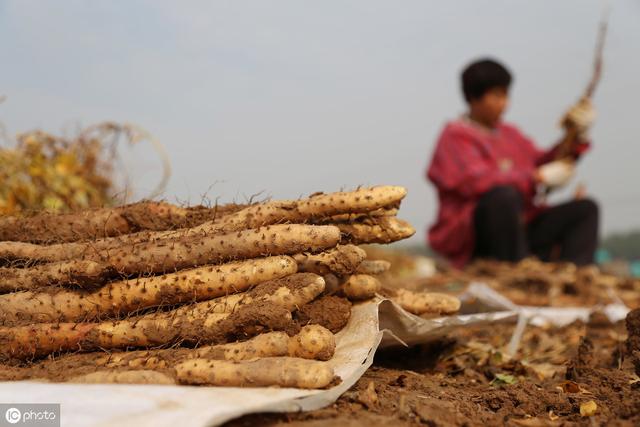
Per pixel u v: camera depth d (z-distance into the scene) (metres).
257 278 1.02
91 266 1.04
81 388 0.91
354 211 1.09
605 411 0.99
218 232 1.06
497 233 2.73
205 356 0.97
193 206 1.20
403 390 1.06
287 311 0.98
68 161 1.95
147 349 1.04
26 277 1.12
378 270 1.16
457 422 0.92
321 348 0.98
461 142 2.84
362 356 1.01
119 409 0.84
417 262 2.94
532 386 1.09
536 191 2.89
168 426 0.80
